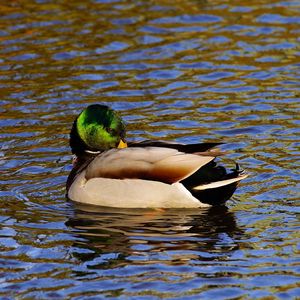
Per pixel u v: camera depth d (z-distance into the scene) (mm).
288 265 11367
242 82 18797
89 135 14453
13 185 14484
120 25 21812
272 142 15891
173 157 13266
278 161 15016
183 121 17047
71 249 12078
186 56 20141
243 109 17500
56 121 17219
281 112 17281
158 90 18516
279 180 14242
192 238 12336
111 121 14453
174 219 13039
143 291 10812
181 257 11711
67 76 19219
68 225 12930
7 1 23297
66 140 16391
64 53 20328
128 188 13438
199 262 11539
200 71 19391
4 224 12977
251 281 10969
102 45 20688
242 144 15859
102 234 12570
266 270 11250
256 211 13172
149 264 11531
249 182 14211
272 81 18797
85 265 11562
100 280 11125
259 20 21953
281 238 12203
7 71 19500
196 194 13195
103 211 13445
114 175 13516
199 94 18281
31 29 21531
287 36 21000
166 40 20969
